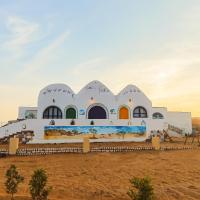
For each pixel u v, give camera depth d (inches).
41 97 1743.4
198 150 1296.8
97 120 1600.6
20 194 580.4
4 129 1545.3
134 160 1064.2
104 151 1254.3
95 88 1768.0
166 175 808.9
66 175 825.5
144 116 1804.9
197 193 629.9
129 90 1803.6
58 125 1545.3
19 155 1176.8
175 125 2073.1
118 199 587.2
